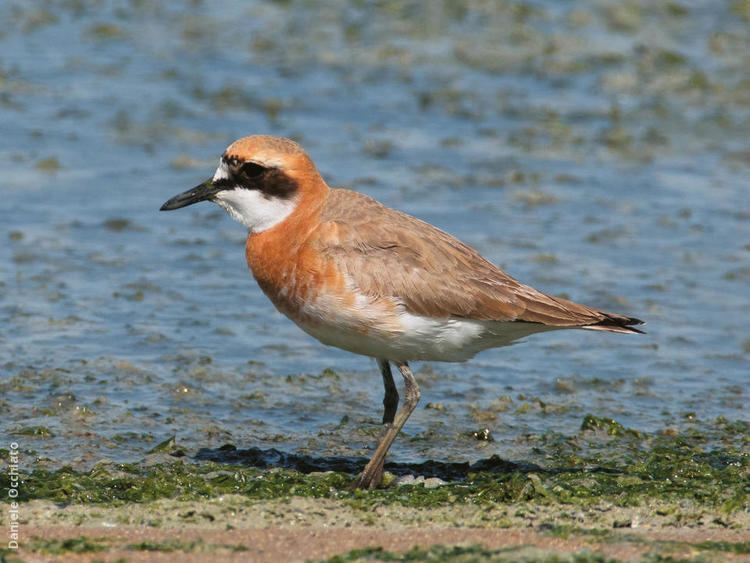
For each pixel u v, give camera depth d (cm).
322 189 1114
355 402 1338
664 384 1412
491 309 1076
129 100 2252
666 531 959
